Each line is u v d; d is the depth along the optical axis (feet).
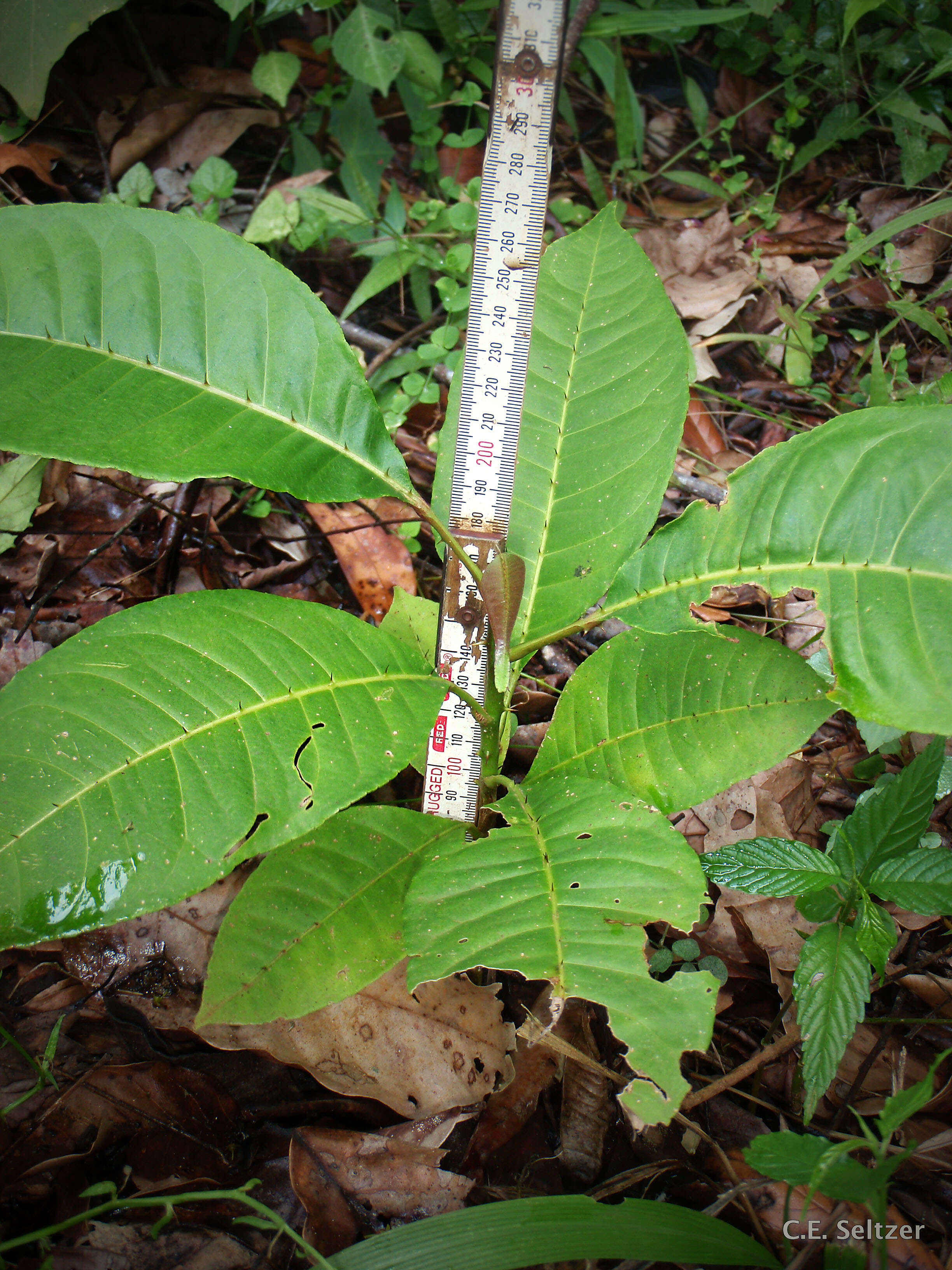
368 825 1.14
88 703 0.98
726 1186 1.11
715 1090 1.15
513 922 1.00
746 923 1.29
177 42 2.05
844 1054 1.21
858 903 1.09
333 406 1.11
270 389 1.11
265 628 1.07
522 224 1.11
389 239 1.80
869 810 1.12
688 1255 0.95
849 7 1.86
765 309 1.98
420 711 1.08
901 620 1.02
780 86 2.20
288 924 1.07
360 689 1.07
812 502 1.07
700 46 2.39
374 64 1.72
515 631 1.19
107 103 1.96
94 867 0.93
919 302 1.94
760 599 1.65
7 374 1.06
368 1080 1.12
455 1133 1.14
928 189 2.14
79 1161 1.09
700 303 1.93
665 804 1.15
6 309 1.08
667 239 2.01
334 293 1.90
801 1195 1.09
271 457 1.08
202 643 1.04
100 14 1.66
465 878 1.04
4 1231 1.05
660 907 0.99
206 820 0.96
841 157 2.31
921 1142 1.14
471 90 1.92
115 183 1.90
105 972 1.19
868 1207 1.00
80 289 1.09
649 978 0.95
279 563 1.61
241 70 2.05
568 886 1.02
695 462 1.77
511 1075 1.14
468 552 1.18
